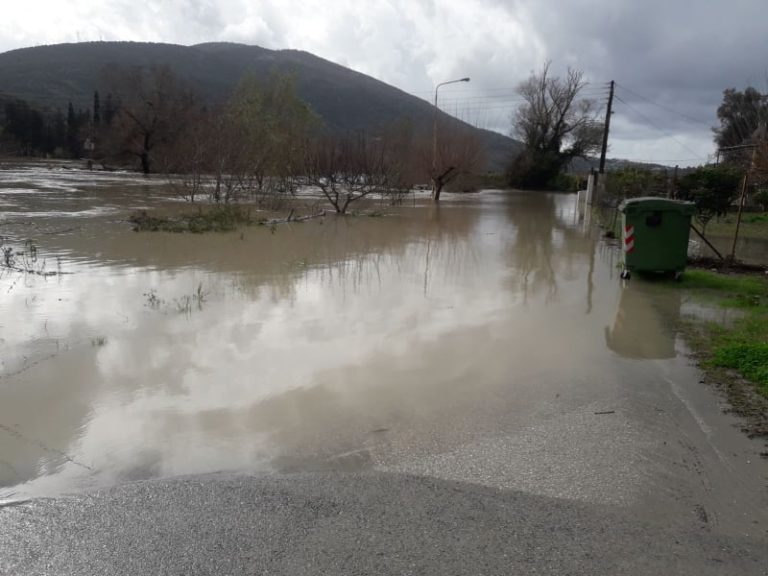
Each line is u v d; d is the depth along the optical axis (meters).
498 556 2.78
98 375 5.16
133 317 6.96
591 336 6.68
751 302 8.18
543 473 3.62
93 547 2.83
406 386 5.05
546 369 5.54
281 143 29.47
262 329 6.63
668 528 3.06
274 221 17.52
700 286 9.55
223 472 3.60
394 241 14.75
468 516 3.12
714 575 2.68
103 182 35.06
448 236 16.30
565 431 4.22
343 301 8.05
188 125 47.19
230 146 22.48
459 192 44.28
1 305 7.34
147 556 2.76
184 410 4.50
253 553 2.78
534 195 48.44
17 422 4.26
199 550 2.80
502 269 11.12
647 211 9.73
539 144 61.03
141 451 3.87
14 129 76.00
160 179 39.78
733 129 36.88
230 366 5.44
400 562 2.73
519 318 7.42
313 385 5.03
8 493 3.34
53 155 79.06
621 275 10.36
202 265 10.43
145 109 50.69
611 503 3.30
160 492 3.31
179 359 5.60
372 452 3.88
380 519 3.07
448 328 6.88
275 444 3.98
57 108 93.25
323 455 3.83
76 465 3.68
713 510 3.26
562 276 10.48
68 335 6.23
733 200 22.42
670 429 4.27
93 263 10.27
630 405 4.70
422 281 9.63
